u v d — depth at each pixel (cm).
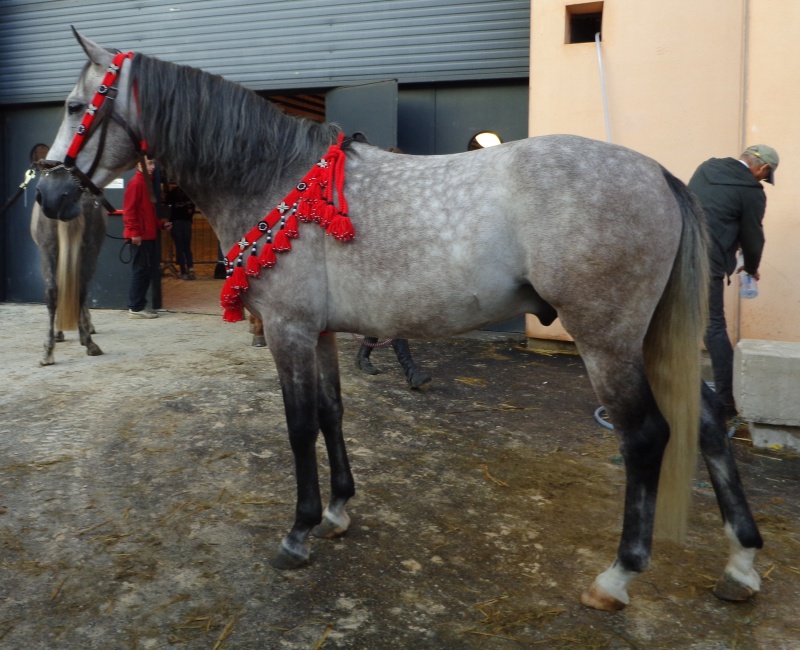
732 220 396
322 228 232
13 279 882
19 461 340
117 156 257
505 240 215
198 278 1166
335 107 709
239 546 263
